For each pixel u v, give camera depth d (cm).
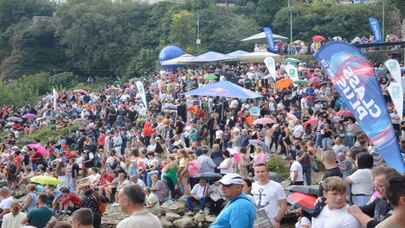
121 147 3991
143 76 9969
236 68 7050
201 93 3866
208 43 10394
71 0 11856
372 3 10531
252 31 10506
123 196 1040
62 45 11600
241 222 1083
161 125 4022
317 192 1539
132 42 11294
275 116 3906
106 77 11262
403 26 9112
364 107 1445
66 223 1202
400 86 2711
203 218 2681
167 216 2739
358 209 1079
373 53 7138
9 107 7331
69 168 3212
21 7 12438
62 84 10394
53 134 5303
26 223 1648
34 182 2714
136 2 11981
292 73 4762
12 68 11444
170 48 8225
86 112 5662
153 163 3067
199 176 2744
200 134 3866
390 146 1412
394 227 789
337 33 10256
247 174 2797
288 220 2255
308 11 10594
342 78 1475
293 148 3209
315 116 3753
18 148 4281
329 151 1431
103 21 11375
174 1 11825
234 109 4203
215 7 11112
